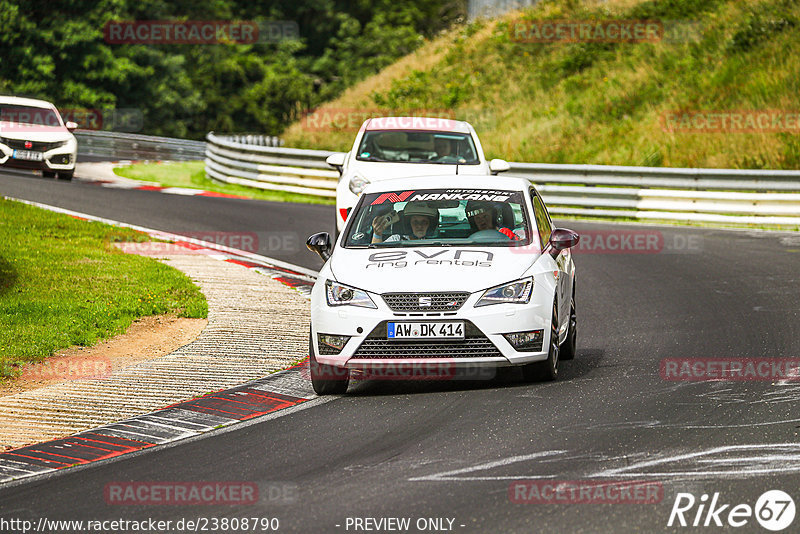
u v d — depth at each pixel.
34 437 28.00
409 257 32.72
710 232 74.81
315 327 31.83
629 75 124.44
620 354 37.19
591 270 58.25
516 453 24.67
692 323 42.69
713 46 125.25
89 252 56.81
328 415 29.53
